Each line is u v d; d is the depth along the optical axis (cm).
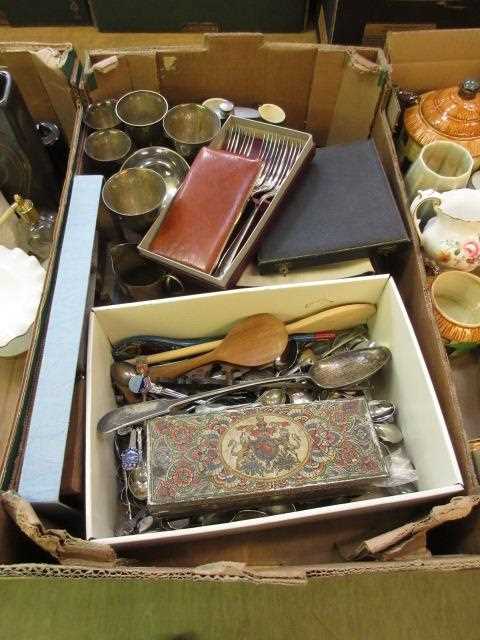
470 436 71
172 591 87
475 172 80
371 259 72
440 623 85
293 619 86
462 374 74
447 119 76
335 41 90
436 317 66
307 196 72
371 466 55
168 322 66
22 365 67
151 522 58
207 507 55
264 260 68
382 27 86
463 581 88
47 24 102
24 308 64
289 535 62
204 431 57
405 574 88
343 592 87
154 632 85
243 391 66
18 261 67
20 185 73
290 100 88
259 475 54
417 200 70
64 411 51
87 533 50
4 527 47
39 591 87
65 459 52
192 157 78
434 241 69
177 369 67
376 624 85
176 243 65
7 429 64
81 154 73
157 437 56
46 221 73
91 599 86
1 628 85
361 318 70
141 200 74
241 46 78
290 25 100
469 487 52
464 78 84
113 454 62
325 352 71
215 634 85
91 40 101
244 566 45
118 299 71
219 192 67
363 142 77
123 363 66
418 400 60
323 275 70
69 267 59
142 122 82
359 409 58
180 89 85
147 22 100
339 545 61
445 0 82
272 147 76
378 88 78
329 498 58
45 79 78
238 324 68
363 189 72
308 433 57
